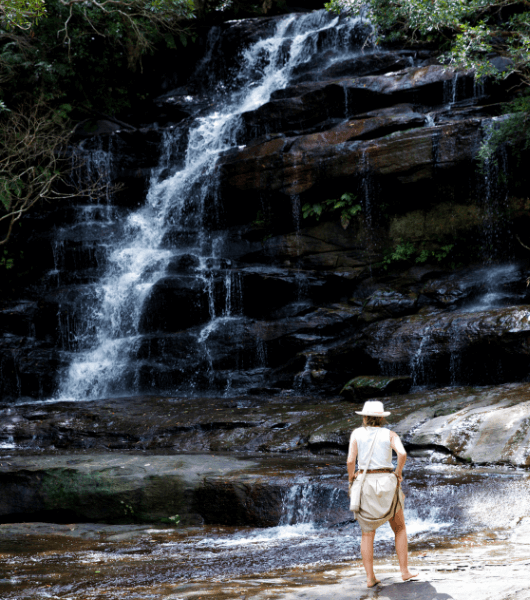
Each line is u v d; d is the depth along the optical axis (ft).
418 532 24.73
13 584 20.89
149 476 33.55
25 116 72.59
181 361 60.39
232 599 16.65
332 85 69.72
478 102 63.87
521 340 43.47
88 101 86.74
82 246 73.36
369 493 17.20
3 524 32.35
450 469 31.58
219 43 92.73
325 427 40.83
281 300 62.85
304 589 17.01
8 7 55.52
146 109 92.43
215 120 79.41
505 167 56.70
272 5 98.63
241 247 69.21
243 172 68.03
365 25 73.05
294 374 55.36
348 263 63.26
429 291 55.88
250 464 35.09
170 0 76.59
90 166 80.84
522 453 31.35
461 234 59.62
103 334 66.85
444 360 46.91
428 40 73.82
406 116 63.05
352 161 62.03
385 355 49.39
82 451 44.93
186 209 73.82
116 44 86.22
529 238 57.11
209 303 64.03
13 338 67.51
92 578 21.30
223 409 48.93
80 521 34.06
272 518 29.76
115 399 55.21
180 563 22.99
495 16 68.08
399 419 39.09
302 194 65.36
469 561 18.97
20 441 48.73
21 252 76.64
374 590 16.19
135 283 68.03
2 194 68.44
